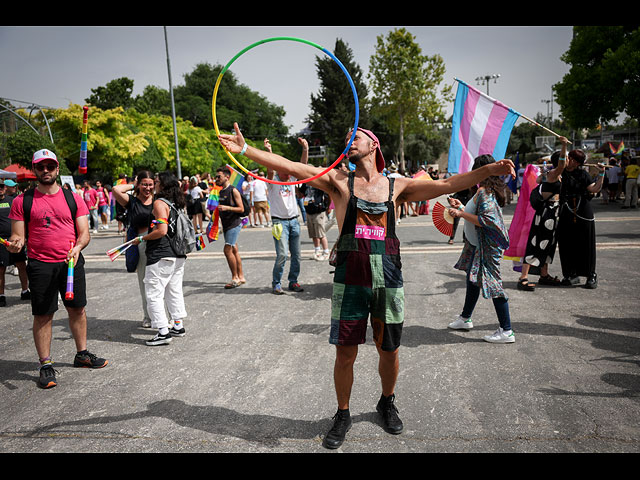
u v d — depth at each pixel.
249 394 3.42
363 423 2.95
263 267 8.45
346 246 2.67
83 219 4.00
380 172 2.84
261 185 15.34
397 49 40.38
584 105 25.06
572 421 2.88
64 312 5.93
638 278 6.44
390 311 2.69
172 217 4.63
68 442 2.85
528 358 3.88
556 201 5.85
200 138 44.44
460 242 10.20
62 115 29.48
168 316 5.50
